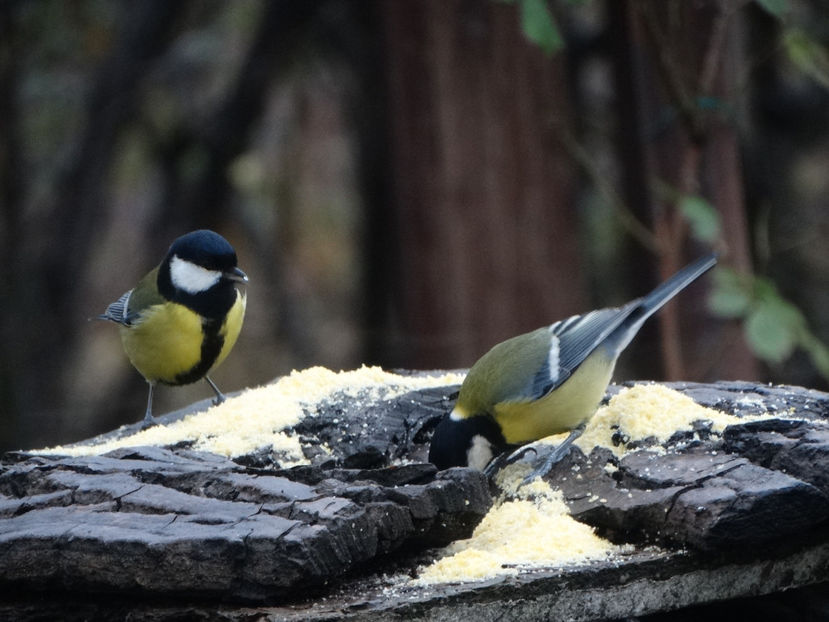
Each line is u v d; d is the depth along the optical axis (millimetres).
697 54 11094
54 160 17938
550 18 8789
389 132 12008
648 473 5750
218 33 17234
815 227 14898
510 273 11742
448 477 5453
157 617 4973
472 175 11664
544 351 6938
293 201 18953
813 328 14734
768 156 15008
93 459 5875
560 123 11562
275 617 4758
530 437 6969
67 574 4980
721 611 5926
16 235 16047
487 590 5012
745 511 5164
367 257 17578
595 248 15500
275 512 5074
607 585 5227
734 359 11305
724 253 9914
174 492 5344
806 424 5734
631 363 12969
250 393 7547
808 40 10492
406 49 11609
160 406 18094
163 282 8492
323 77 17641
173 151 17016
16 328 15969
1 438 15672
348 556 4945
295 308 19812
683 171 10945
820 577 5590
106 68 15891
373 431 6883
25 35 16047
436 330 11773
